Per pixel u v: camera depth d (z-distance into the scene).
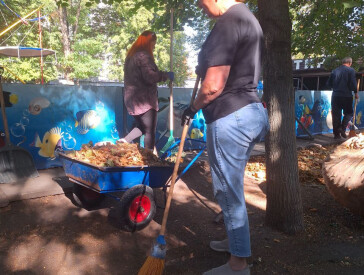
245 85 2.33
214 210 4.11
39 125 5.13
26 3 21.23
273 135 3.33
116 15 31.05
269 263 2.80
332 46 7.50
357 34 7.37
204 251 3.04
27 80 18.61
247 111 2.32
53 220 3.59
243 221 2.45
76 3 28.22
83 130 5.60
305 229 3.47
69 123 5.43
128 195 3.25
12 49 10.73
